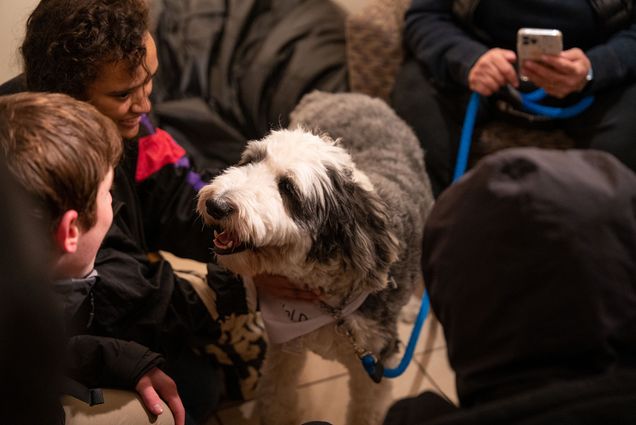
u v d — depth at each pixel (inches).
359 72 95.6
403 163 66.6
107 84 48.9
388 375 61.5
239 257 50.9
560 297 22.0
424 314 66.7
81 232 38.6
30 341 18.7
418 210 61.9
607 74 78.4
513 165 24.0
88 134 35.9
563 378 22.8
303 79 94.7
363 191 52.0
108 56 47.1
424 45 87.6
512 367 23.8
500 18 83.4
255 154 53.7
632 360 23.1
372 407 64.2
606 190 22.5
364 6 106.0
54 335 19.8
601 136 80.7
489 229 23.6
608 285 21.8
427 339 81.3
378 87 96.3
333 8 103.6
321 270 52.4
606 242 21.9
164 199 62.6
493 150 85.4
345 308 54.4
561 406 21.0
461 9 85.7
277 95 95.0
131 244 53.9
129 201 57.7
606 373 22.2
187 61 95.3
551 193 22.6
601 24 81.0
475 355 24.4
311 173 49.4
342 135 69.3
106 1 47.3
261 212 47.8
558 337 22.3
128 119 53.5
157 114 90.7
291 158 50.5
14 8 73.8
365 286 52.5
